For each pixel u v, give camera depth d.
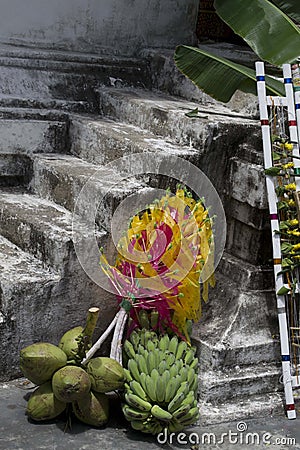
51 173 5.03
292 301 4.40
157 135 5.12
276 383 4.43
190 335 4.34
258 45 4.71
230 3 4.89
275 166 4.39
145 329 4.12
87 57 5.84
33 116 5.36
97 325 4.49
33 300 4.25
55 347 3.93
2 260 4.48
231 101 5.30
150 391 3.85
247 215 4.67
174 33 6.36
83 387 3.81
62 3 5.84
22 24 5.75
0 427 3.86
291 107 4.47
